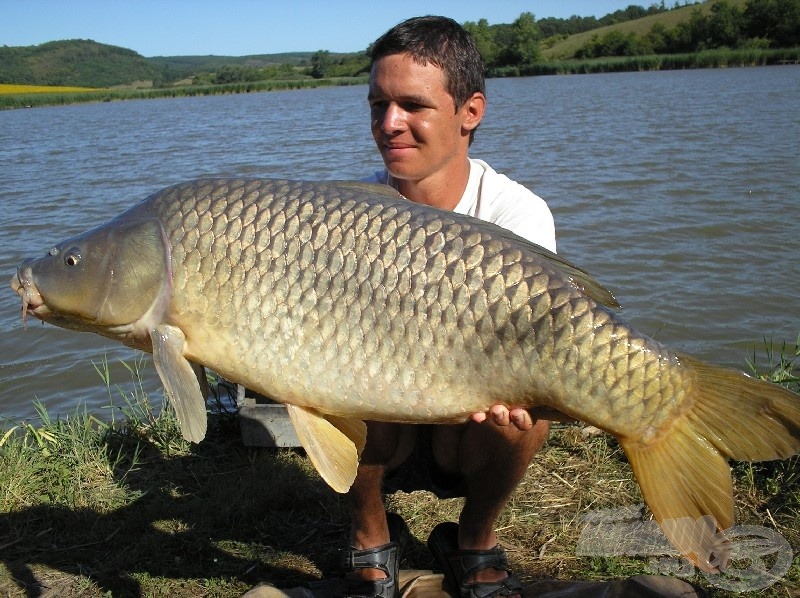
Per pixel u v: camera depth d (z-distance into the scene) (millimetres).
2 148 11344
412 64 1116
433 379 955
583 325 914
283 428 1672
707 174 5633
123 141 11461
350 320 959
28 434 1865
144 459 1691
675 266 3521
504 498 1187
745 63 30016
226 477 1603
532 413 982
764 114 10250
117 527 1445
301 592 1202
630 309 3043
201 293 992
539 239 1200
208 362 1013
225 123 14797
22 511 1484
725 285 3256
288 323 974
